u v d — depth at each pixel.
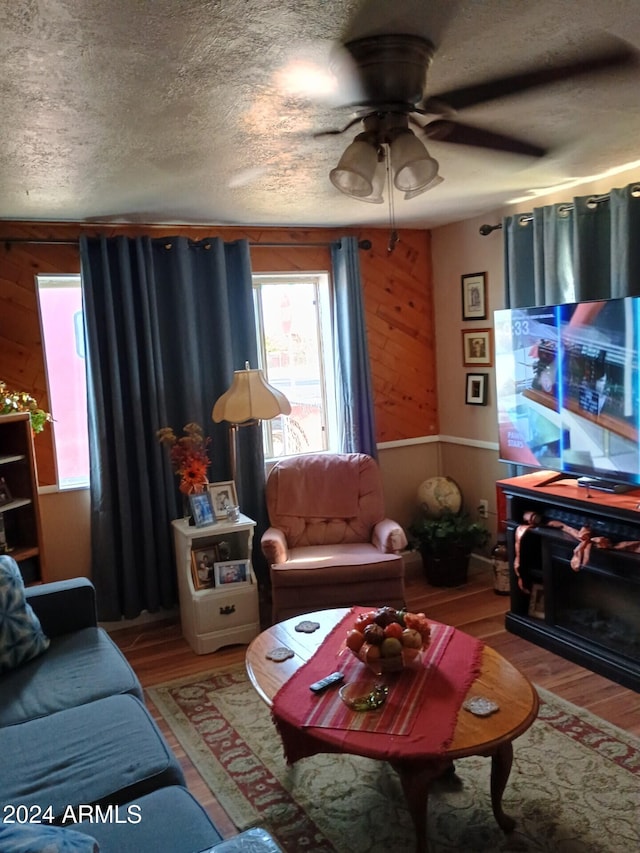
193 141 2.36
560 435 3.33
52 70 1.70
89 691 2.26
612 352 3.02
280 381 4.56
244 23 1.50
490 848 2.05
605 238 3.41
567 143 2.72
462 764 2.48
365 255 4.59
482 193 3.66
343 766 2.52
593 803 2.22
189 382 3.96
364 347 4.45
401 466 4.84
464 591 4.27
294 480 4.07
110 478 3.81
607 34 1.67
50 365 3.88
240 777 2.48
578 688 2.98
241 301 4.14
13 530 3.48
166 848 1.52
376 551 3.75
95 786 1.74
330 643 2.53
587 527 3.12
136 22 1.47
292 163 2.74
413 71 1.73
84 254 3.66
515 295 3.93
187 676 3.34
